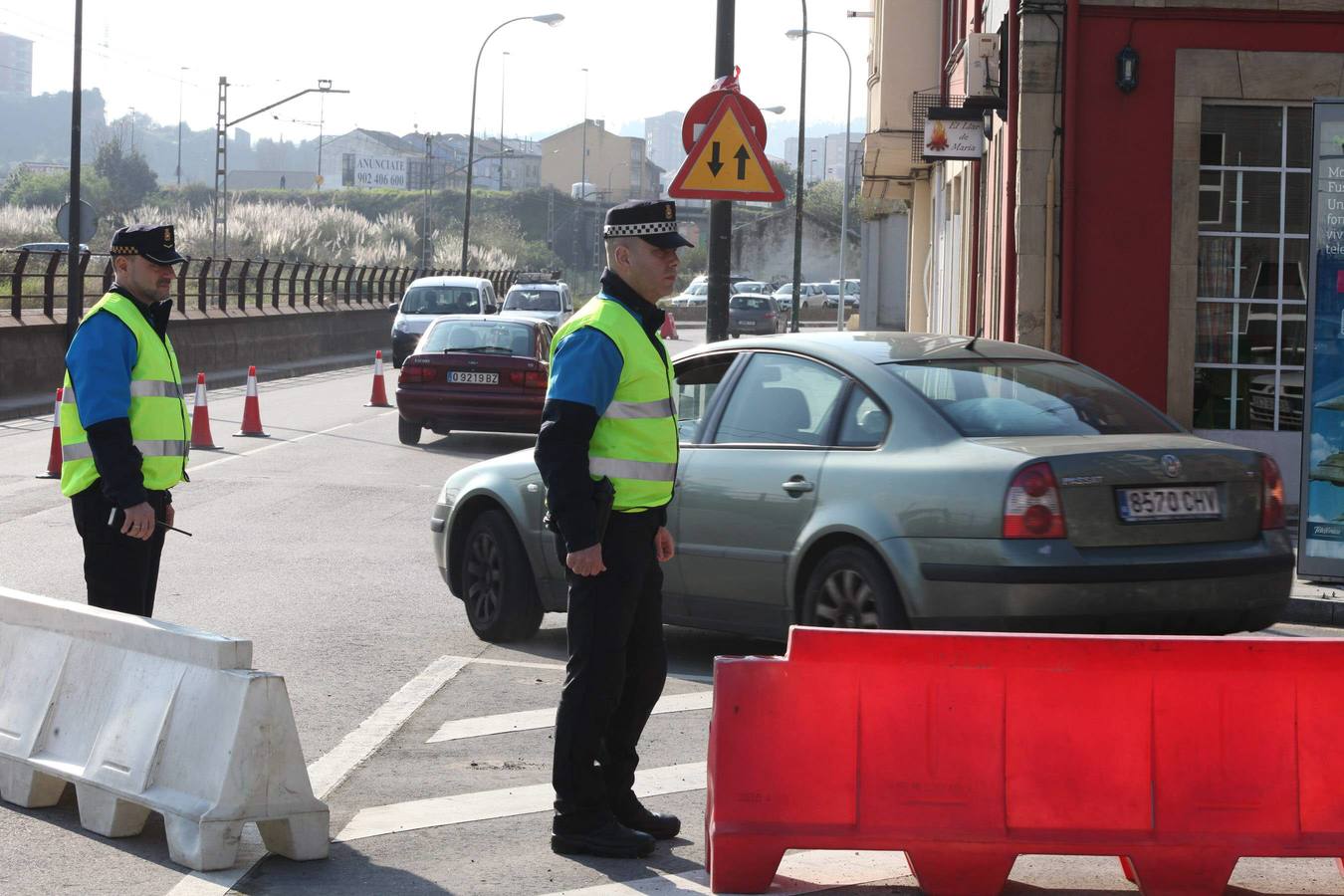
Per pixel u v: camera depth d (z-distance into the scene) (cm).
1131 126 1673
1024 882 592
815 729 575
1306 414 1234
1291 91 1666
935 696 574
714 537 914
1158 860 564
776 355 929
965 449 807
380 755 765
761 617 898
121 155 18988
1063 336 1677
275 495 1811
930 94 3191
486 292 4400
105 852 612
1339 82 1658
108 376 683
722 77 1586
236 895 563
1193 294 1677
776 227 13788
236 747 592
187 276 4375
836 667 576
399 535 1534
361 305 5747
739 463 909
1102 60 1670
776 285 13762
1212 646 570
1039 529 773
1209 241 1700
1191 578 794
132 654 645
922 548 799
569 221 17375
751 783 573
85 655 664
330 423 2753
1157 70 1666
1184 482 806
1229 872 564
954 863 566
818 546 857
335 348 5253
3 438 2434
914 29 3322
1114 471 789
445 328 2456
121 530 683
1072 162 1664
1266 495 837
